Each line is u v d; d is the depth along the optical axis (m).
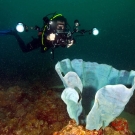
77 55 25.80
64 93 1.65
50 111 2.51
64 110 2.56
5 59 17.94
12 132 2.27
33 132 2.26
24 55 22.77
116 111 1.65
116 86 1.50
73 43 4.17
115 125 2.23
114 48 35.09
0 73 8.69
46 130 2.30
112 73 2.05
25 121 2.38
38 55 21.00
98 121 1.71
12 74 8.45
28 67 10.78
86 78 2.15
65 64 2.04
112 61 18.91
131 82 1.86
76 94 1.63
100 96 1.52
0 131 2.29
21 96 3.08
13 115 2.69
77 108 1.75
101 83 2.12
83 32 4.23
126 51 30.14
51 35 3.86
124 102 1.58
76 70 2.12
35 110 2.55
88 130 1.72
